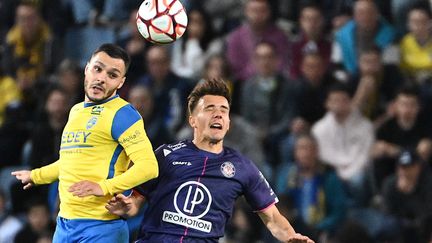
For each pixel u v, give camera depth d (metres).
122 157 27.61
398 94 47.34
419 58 51.03
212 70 50.00
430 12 53.00
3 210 48.44
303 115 48.91
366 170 46.69
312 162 45.00
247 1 55.47
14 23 58.38
